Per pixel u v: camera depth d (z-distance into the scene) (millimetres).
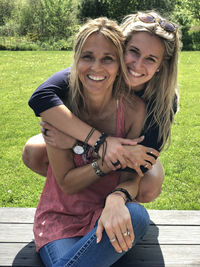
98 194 2275
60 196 2273
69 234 2162
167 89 2232
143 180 2518
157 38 2135
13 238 2465
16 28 23078
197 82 10820
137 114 2211
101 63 1957
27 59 15180
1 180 4777
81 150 2133
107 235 1895
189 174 4953
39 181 4773
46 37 21562
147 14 2188
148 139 2227
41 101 2082
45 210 2297
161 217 2727
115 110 2207
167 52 2186
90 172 2121
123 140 2098
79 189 2193
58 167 2182
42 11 22500
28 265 2221
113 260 1959
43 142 2697
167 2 23266
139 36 2137
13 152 5672
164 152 5645
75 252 1903
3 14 25188
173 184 4680
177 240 2459
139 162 2096
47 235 2186
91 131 2086
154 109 2215
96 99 2098
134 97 2232
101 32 1905
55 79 2182
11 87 10086
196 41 21078
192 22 24094
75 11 23500
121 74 2098
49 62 14328
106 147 2061
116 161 2055
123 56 2180
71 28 21719
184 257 2299
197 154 5625
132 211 1950
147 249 2363
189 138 6266
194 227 2605
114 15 23625
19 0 25031
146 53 2133
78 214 2227
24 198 4359
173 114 2316
